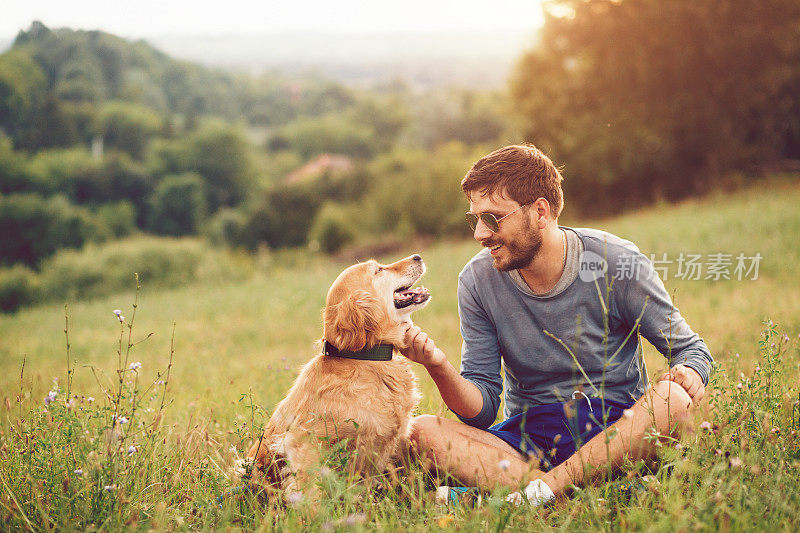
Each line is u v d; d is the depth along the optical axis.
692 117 22.34
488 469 2.70
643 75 22.53
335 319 3.19
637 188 25.34
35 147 96.19
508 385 3.20
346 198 59.16
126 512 2.48
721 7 20.47
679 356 2.83
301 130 120.00
